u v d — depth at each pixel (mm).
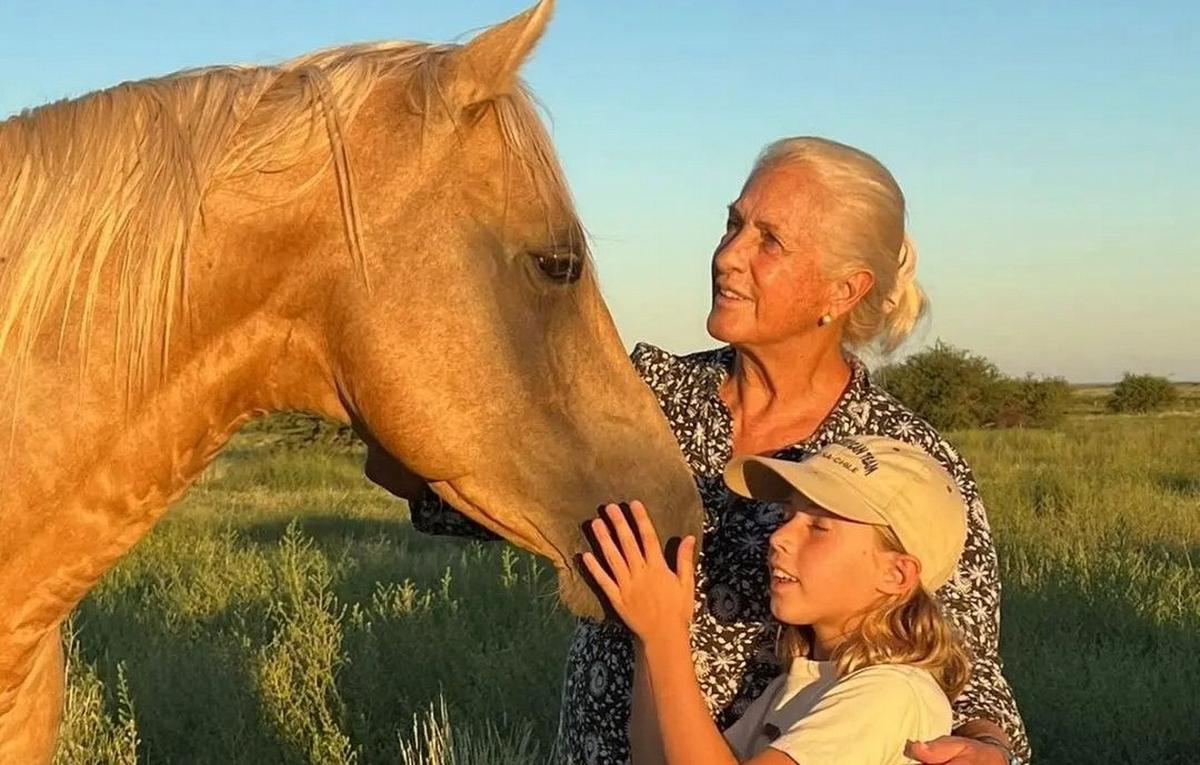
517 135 2123
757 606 2314
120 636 6613
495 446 2135
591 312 2219
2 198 2076
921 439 2357
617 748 2377
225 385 2174
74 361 2072
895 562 2061
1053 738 4848
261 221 2104
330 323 2137
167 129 2088
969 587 2275
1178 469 15719
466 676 5633
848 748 1914
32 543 2104
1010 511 10844
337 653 5852
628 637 2369
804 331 2324
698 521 2225
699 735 1952
